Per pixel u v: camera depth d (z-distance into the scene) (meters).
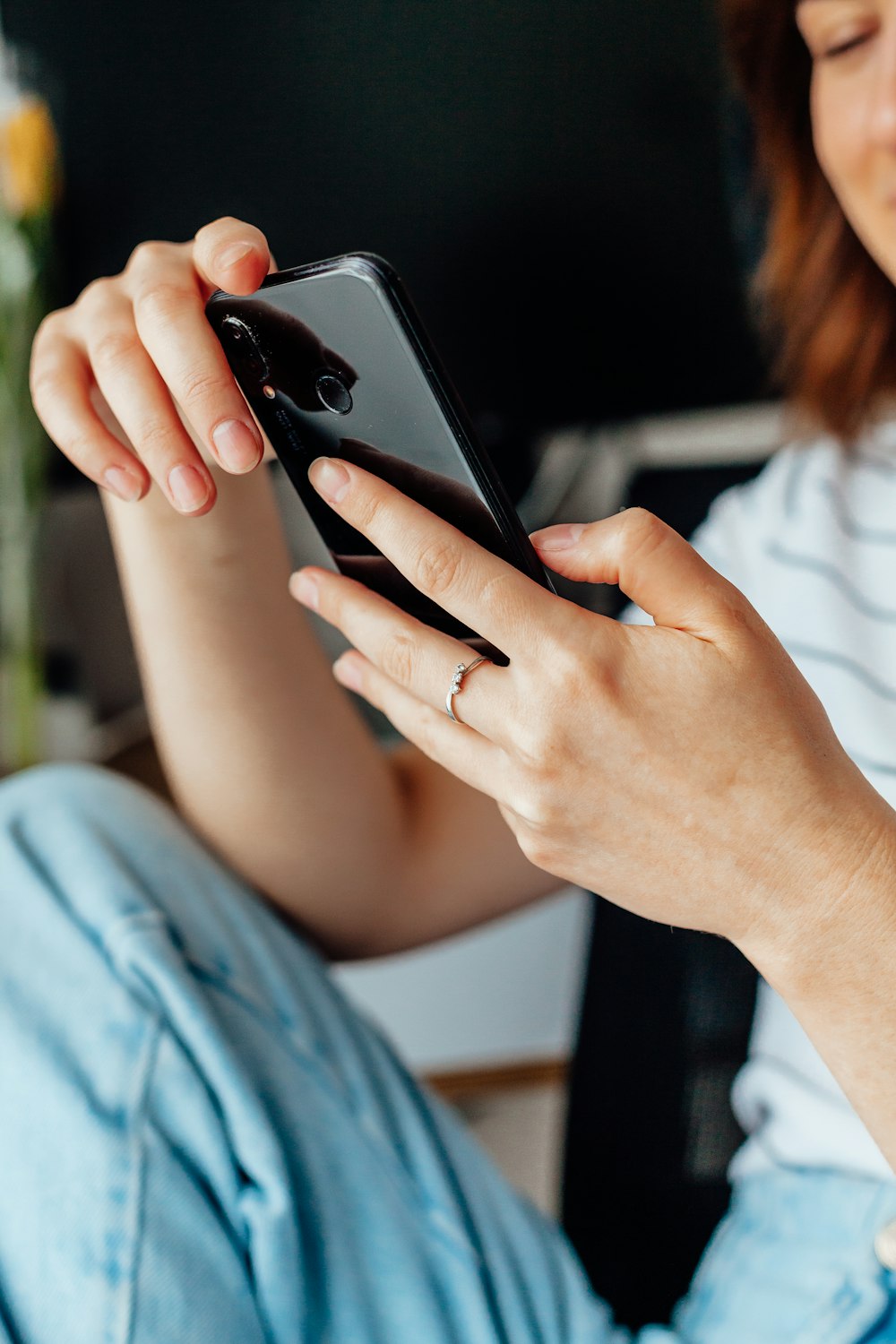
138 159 1.40
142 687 1.76
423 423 0.50
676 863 0.51
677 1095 0.94
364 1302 0.62
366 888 0.84
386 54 1.32
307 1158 0.65
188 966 0.67
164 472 0.55
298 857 0.81
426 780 0.92
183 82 1.36
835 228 0.90
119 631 1.74
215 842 0.82
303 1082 0.68
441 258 1.42
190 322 0.54
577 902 1.27
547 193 1.36
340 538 0.59
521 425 1.49
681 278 1.37
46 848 0.71
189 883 0.73
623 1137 0.95
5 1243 0.56
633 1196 0.93
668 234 1.35
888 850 0.49
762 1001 0.81
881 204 0.77
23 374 1.38
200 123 1.38
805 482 0.89
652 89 1.29
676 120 1.29
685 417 1.46
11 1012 0.62
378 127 1.36
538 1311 0.68
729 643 0.48
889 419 0.88
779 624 0.83
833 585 0.81
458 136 1.35
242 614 0.74
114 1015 0.62
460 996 1.29
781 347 1.05
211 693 0.76
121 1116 0.59
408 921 0.88
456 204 1.39
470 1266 0.65
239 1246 0.60
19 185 1.32
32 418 1.41
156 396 0.57
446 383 0.49
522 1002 1.29
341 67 1.34
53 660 1.68
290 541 0.93
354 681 0.61
